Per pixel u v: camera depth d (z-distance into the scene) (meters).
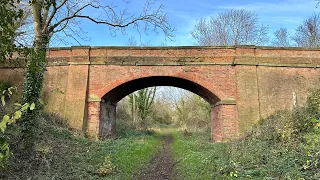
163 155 16.59
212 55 18.61
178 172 11.36
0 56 4.12
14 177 7.62
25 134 9.62
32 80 10.37
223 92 18.25
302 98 18.05
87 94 18.52
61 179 8.40
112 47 18.89
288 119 12.88
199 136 25.58
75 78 18.64
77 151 12.48
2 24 3.90
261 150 11.30
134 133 26.12
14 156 8.72
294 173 8.09
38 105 10.34
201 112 35.00
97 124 18.17
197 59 18.62
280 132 12.36
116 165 11.00
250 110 17.78
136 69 18.73
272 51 18.66
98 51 18.92
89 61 18.80
